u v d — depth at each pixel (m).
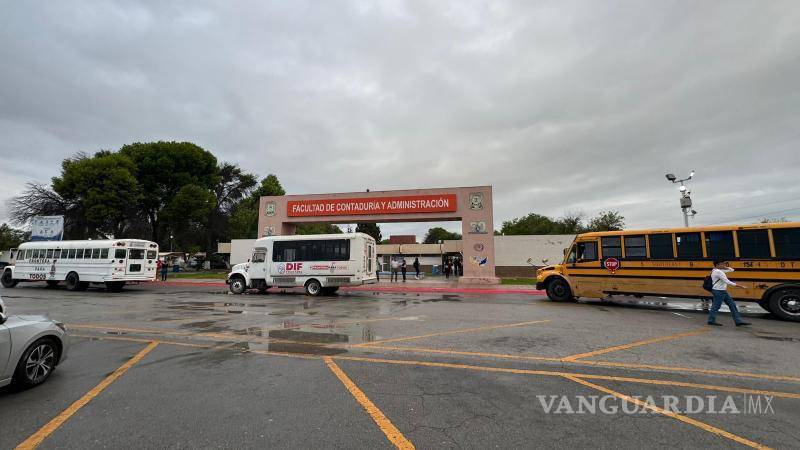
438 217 24.06
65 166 33.41
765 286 10.62
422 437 3.34
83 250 19.06
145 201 36.88
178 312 11.23
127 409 3.97
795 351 6.49
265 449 3.12
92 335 7.81
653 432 3.44
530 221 67.62
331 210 25.05
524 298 15.57
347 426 3.56
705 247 11.70
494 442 3.24
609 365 5.61
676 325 9.08
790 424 3.62
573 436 3.36
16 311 11.22
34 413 3.89
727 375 5.14
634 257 12.80
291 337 7.61
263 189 55.62
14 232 51.78
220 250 45.03
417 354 6.25
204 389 4.57
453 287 20.56
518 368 5.45
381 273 35.97
